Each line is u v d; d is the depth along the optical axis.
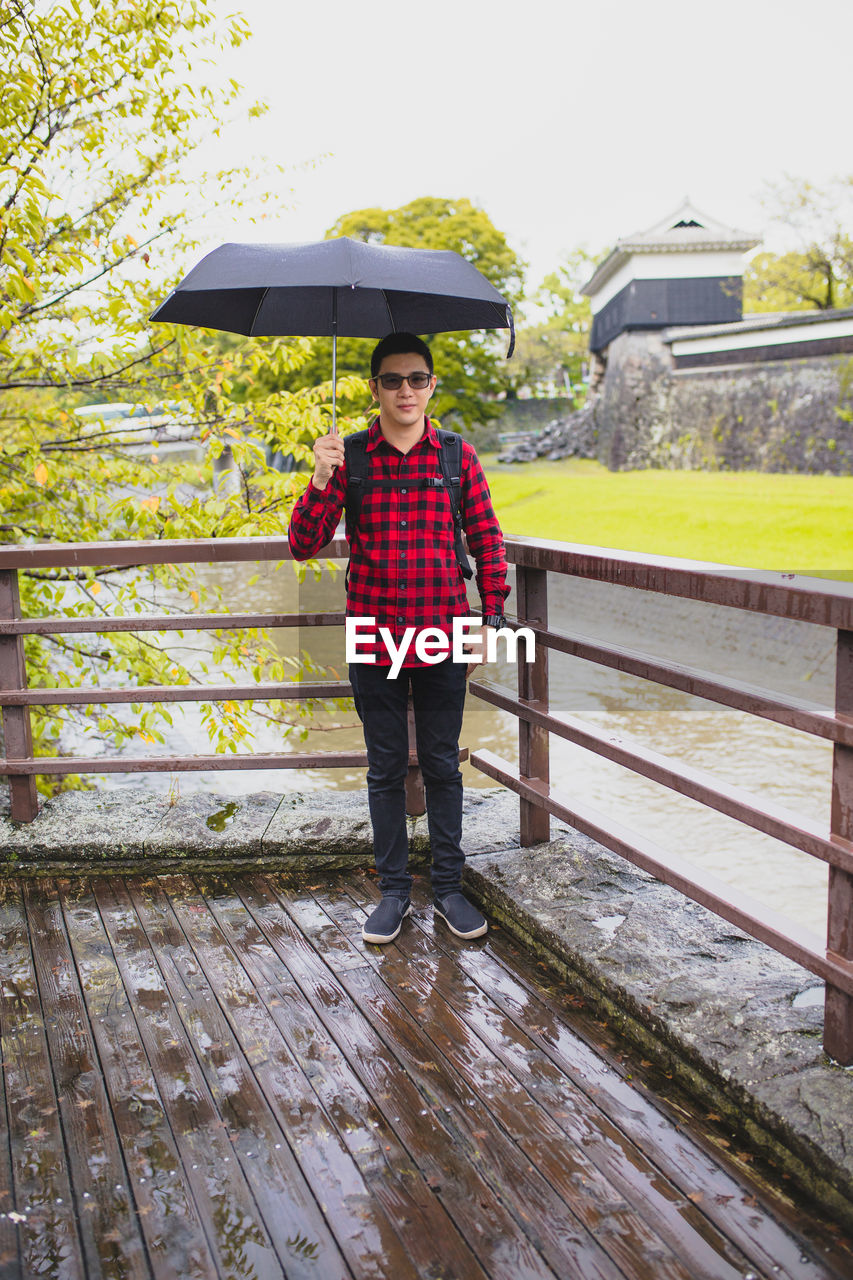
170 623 3.06
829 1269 1.53
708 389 35.03
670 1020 2.05
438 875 2.74
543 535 28.31
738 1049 1.94
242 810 3.33
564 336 62.16
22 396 5.93
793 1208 1.67
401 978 2.47
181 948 2.64
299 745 11.14
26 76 4.31
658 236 36.16
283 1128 1.90
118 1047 2.19
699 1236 1.61
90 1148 1.86
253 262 2.19
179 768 3.21
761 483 31.38
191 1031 2.25
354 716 5.73
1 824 3.26
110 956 2.61
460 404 36.62
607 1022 2.27
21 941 2.71
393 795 2.67
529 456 45.84
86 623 3.07
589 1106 1.96
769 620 16.16
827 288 36.41
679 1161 1.79
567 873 2.77
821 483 30.02
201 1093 2.02
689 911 2.54
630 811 9.88
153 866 3.14
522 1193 1.72
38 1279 1.54
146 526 4.87
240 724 4.54
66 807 3.38
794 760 11.05
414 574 2.39
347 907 2.88
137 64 4.71
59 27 4.53
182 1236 1.63
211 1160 1.82
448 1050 2.16
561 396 59.94
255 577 4.25
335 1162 1.80
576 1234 1.62
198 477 5.46
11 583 3.10
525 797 2.95
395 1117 1.93
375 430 2.39
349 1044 2.18
